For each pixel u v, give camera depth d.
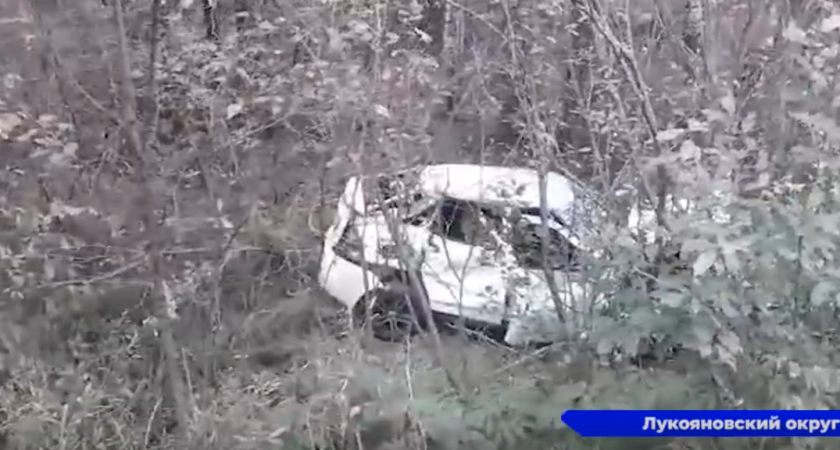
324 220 4.94
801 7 3.68
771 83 3.64
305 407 4.15
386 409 3.92
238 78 4.79
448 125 4.71
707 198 3.34
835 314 3.34
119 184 4.52
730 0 3.91
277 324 4.80
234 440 4.10
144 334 4.76
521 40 4.54
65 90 4.63
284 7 4.79
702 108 3.74
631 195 4.05
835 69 3.50
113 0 4.59
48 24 4.64
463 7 4.52
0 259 4.42
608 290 3.77
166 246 4.48
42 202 4.49
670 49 4.27
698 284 3.29
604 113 4.22
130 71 4.46
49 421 4.40
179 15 4.76
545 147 4.32
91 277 4.65
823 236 3.17
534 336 4.02
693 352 3.55
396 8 4.68
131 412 4.51
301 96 4.61
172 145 4.71
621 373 3.70
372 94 4.47
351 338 4.55
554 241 4.23
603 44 4.31
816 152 3.34
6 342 4.69
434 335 4.36
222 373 4.60
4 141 4.53
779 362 3.33
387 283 4.67
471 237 4.48
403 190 4.50
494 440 3.64
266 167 4.86
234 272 5.00
